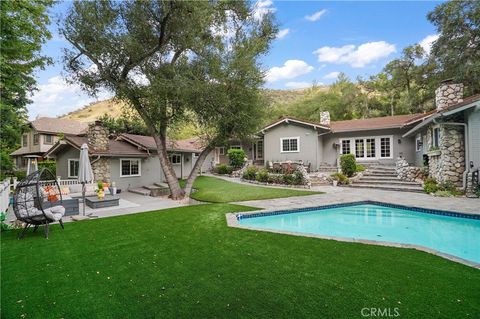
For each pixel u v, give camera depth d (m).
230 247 5.29
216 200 11.78
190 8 10.73
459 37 20.64
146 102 12.18
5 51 9.95
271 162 20.81
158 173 20.58
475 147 11.02
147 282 3.83
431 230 7.99
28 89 16.45
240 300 3.28
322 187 15.02
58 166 19.50
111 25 10.88
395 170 16.48
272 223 9.05
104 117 26.20
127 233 6.55
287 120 20.98
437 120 11.86
